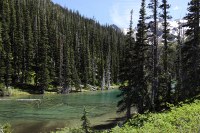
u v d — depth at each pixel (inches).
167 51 1316.4
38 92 3430.1
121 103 1387.8
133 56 1341.0
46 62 3518.7
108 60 4623.5
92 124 1547.7
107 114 1881.2
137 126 592.1
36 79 3533.5
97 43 5182.1
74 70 3826.3
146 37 1305.4
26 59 3683.6
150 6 1238.9
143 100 1295.5
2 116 1823.3
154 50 1253.1
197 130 478.0
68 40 4549.7
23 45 3718.0
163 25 1338.6
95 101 2672.2
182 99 1203.2
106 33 5713.6
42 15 4404.5
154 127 527.5
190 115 560.4
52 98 2913.4
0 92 3080.7
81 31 5344.5
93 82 4338.1
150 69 1300.4
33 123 1626.5
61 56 3794.3
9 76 3267.7
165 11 1336.1
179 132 484.4
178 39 1776.6
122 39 5880.9
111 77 4724.4
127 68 1363.2
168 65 1309.1
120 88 1389.0
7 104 2402.8
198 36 1327.5
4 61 3292.3
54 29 4261.8
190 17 1358.3
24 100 2691.9
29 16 4256.9
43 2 5949.8
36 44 3823.8
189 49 1352.1
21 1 4532.5
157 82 1246.3
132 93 1322.6
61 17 5531.5
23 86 3503.9
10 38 3759.8
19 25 3818.9
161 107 1191.6
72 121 1674.5
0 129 969.5
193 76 1269.7
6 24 3636.8
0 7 4008.4
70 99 2839.6
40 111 2039.9
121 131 565.3
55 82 3828.7
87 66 4264.3
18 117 1797.5
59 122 1649.9
